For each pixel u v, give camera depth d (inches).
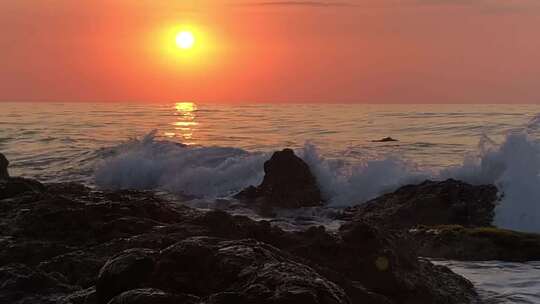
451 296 332.2
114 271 219.0
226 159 970.7
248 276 202.2
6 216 431.2
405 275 318.0
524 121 1839.3
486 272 418.0
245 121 2311.8
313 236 341.4
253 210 732.7
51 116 2696.9
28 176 1032.8
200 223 351.9
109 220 418.9
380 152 1182.3
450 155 1165.7
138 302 189.6
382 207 665.0
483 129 1651.1
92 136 1669.5
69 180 991.6
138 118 2534.5
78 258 318.0
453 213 613.3
